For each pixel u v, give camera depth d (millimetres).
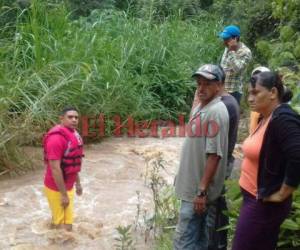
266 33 10914
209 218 3658
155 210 4711
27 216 4875
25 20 8789
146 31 10172
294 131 2723
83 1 12016
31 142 6762
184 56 10281
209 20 12609
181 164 3586
